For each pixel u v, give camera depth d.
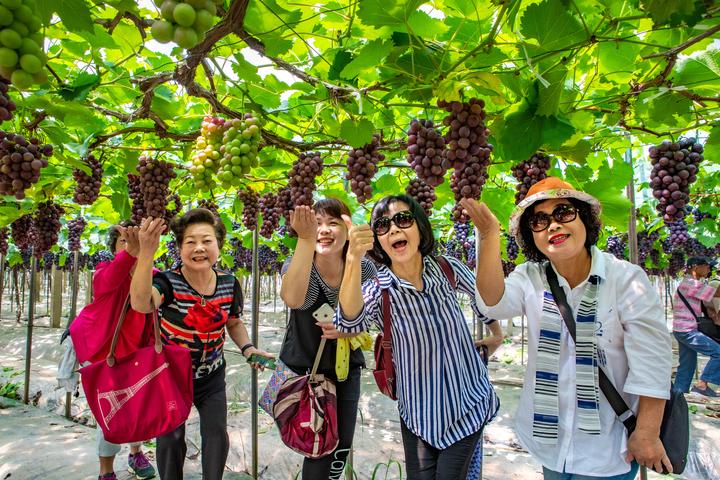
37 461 3.71
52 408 5.38
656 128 2.76
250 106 2.60
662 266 9.29
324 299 2.55
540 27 1.75
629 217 2.86
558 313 1.88
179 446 2.59
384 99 2.26
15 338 9.60
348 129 2.42
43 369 7.00
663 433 1.72
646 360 1.68
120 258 2.55
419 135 2.01
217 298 2.78
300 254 2.29
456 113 1.89
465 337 2.22
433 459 2.20
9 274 19.55
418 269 2.24
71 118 2.56
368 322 2.25
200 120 3.46
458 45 2.20
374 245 2.32
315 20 2.44
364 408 5.36
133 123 2.94
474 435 2.12
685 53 2.22
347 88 2.24
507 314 2.02
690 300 5.69
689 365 5.74
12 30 1.00
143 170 2.92
